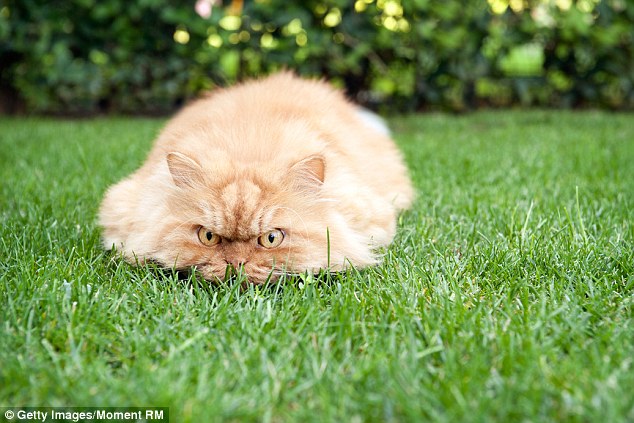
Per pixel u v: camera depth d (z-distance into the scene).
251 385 0.83
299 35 2.21
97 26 2.13
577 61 2.41
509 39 2.30
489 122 2.18
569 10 2.20
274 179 0.97
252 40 2.17
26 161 1.43
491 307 0.93
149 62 2.20
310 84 1.26
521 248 1.03
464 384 0.82
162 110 2.42
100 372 0.84
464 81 2.36
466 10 2.21
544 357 0.85
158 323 0.90
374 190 1.07
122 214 1.03
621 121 2.11
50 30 2.08
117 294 0.95
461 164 1.42
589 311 0.91
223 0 2.16
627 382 0.82
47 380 0.83
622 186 1.26
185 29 2.17
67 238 1.08
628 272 0.98
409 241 1.08
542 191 1.25
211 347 0.88
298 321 0.91
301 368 0.85
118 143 1.62
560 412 0.81
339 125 1.13
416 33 2.21
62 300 0.92
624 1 2.23
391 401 0.81
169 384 0.82
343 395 0.82
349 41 2.21
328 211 0.99
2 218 1.13
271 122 1.07
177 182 0.98
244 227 0.96
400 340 0.88
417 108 2.49
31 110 2.38
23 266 0.98
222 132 1.05
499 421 0.80
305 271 0.97
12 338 0.87
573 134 1.81
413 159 1.46
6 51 2.14
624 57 2.34
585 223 1.11
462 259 1.02
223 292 0.95
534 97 2.57
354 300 0.93
